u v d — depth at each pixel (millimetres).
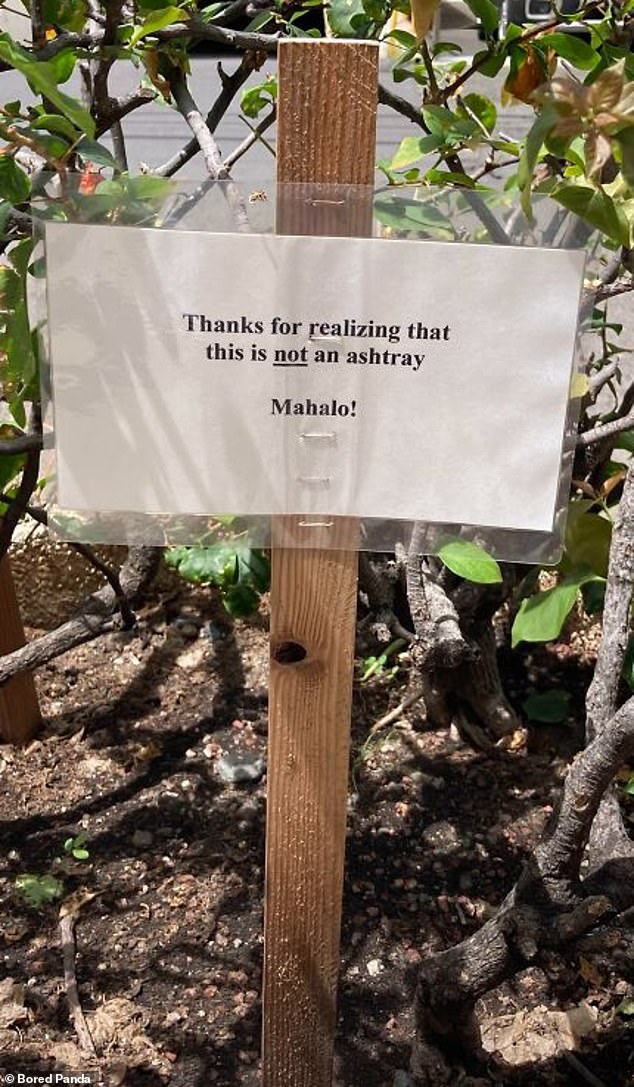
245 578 1669
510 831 1705
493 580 924
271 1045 1191
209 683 2016
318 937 1115
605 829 1289
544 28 1166
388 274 786
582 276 784
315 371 824
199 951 1504
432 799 1767
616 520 1120
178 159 1418
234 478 873
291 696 983
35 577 2064
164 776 1801
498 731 1860
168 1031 1395
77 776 1800
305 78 748
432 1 894
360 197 772
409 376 824
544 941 1124
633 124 732
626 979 1452
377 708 1959
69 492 892
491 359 815
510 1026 1405
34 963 1479
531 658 2043
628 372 2350
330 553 919
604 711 1141
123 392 841
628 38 1216
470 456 855
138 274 794
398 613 1904
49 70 762
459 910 1573
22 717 1830
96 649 2096
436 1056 1313
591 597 1469
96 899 1577
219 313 805
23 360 988
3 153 907
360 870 1639
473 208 870
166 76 1209
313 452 857
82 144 1031
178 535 938
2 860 1634
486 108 1312
